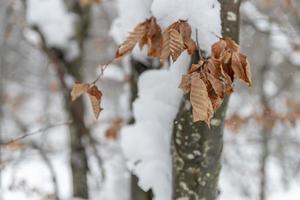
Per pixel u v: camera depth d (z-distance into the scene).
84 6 9.02
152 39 3.34
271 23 8.84
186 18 3.34
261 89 11.85
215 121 3.78
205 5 3.34
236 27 3.67
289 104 10.52
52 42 8.57
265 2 9.11
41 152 8.55
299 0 9.98
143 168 4.32
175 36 3.09
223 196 12.59
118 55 3.36
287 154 13.58
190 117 3.79
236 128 9.50
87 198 8.61
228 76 3.00
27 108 22.36
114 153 8.71
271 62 12.62
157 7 3.34
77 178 8.62
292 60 10.78
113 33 5.13
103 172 8.09
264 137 11.60
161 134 4.32
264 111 9.56
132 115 5.93
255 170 12.30
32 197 8.18
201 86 2.90
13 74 19.47
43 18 8.52
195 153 3.85
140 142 4.34
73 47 8.66
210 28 3.32
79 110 8.66
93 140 8.77
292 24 10.30
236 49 3.06
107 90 20.73
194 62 3.51
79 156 8.64
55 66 8.70
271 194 15.52
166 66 5.32
